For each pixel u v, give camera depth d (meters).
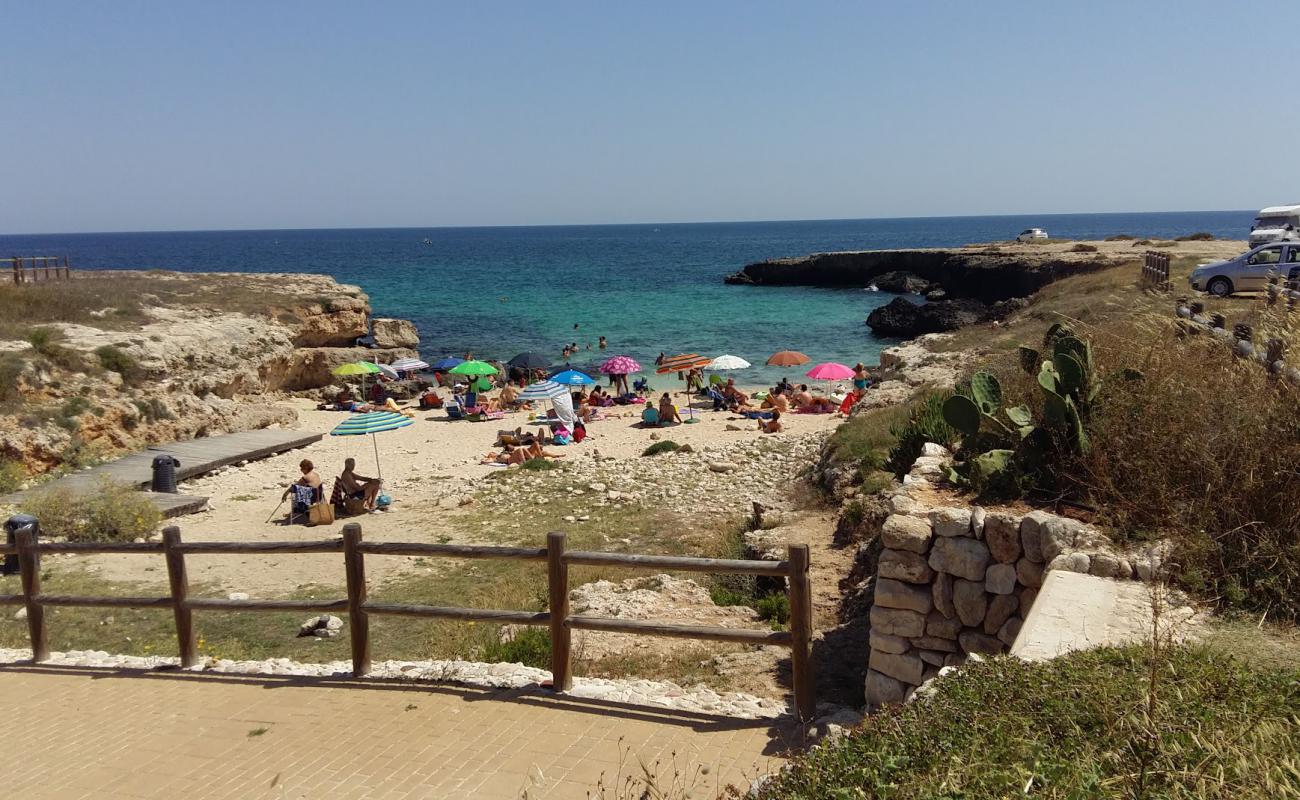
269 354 31.97
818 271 82.50
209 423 25.81
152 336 27.02
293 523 16.38
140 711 6.02
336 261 141.62
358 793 4.76
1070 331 9.34
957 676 4.16
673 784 4.65
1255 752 2.93
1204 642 4.51
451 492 19.47
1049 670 3.95
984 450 7.52
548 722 5.55
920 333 51.03
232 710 5.95
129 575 11.98
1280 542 5.52
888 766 3.15
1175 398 6.90
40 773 5.17
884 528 6.29
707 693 6.17
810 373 30.27
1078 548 5.71
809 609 5.44
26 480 18.59
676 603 10.30
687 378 35.38
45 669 6.94
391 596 11.10
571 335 54.00
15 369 21.12
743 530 14.39
